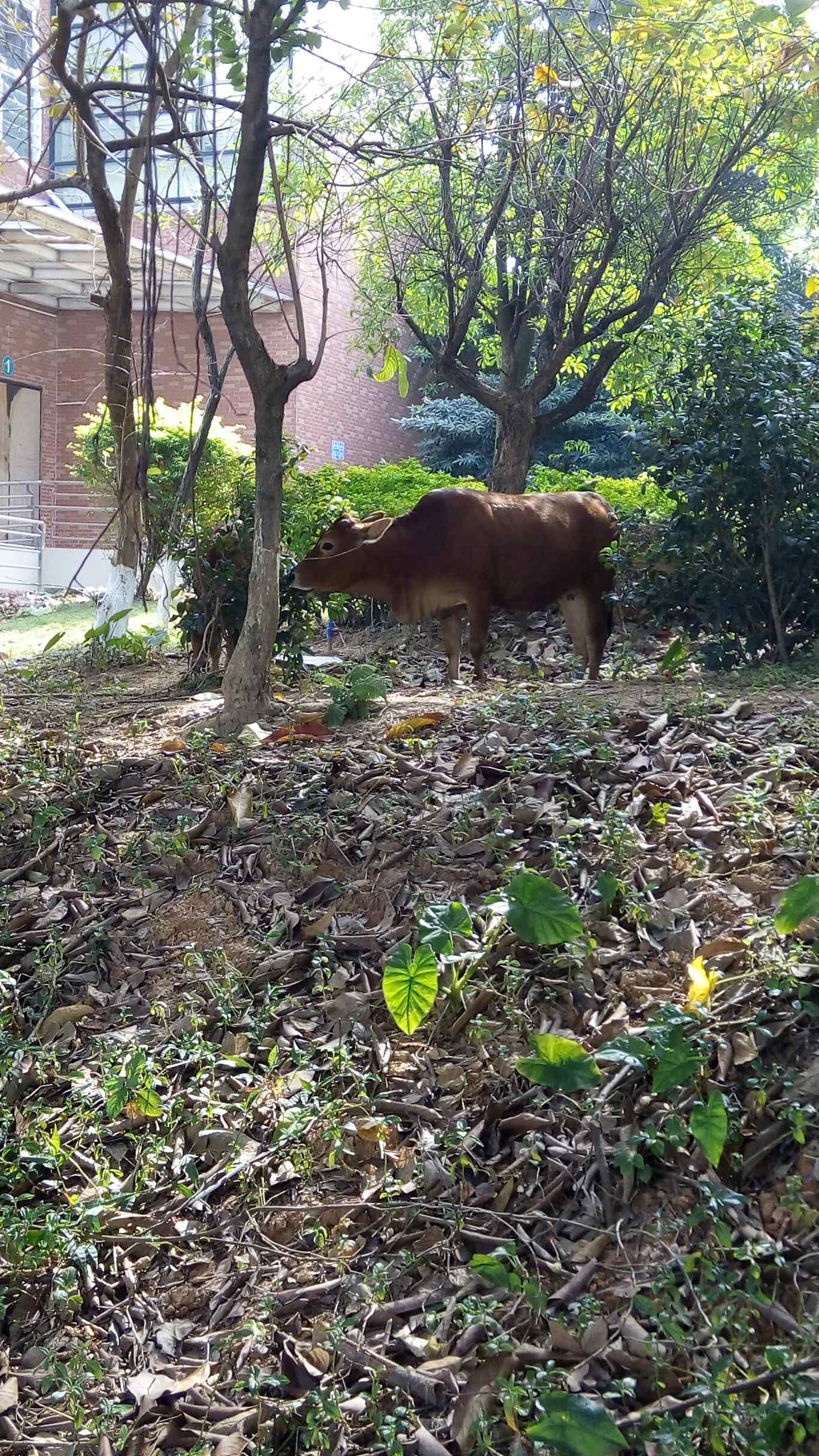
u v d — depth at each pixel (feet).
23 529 59.98
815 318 24.04
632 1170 9.58
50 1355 10.04
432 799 15.65
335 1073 11.91
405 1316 9.45
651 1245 9.22
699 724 16.39
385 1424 8.52
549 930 10.85
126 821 17.49
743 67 27.25
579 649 23.72
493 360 43.11
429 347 34.47
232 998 13.48
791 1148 9.48
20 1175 11.85
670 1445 7.66
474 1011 11.95
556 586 22.25
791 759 14.70
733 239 38.65
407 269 35.40
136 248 39.73
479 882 13.80
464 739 17.39
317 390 59.06
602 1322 8.74
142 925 15.25
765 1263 8.79
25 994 14.56
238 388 52.24
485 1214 9.95
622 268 35.37
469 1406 8.52
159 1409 9.41
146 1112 12.06
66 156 46.11
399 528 21.13
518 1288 9.01
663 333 34.40
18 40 27.14
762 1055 10.17
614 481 36.47
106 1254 10.93
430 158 23.38
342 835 15.44
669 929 12.05
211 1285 10.41
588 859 13.33
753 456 21.45
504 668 27.76
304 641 25.17
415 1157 10.71
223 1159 11.50
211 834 16.53
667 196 32.37
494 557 21.42
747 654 23.38
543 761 15.87
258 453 19.85
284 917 14.48
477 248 32.50
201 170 19.19
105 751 20.10
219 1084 12.36
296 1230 10.61
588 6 27.35
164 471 31.68
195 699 24.17
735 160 31.22
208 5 18.19
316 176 26.96
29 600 49.08
